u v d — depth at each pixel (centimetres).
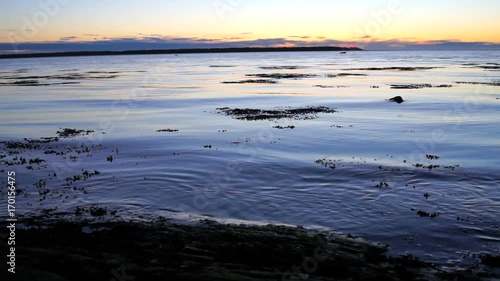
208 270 1019
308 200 1767
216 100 5566
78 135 3250
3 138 3159
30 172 2188
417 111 4334
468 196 1805
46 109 4762
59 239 1248
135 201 1742
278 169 2238
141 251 1154
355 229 1456
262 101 5375
